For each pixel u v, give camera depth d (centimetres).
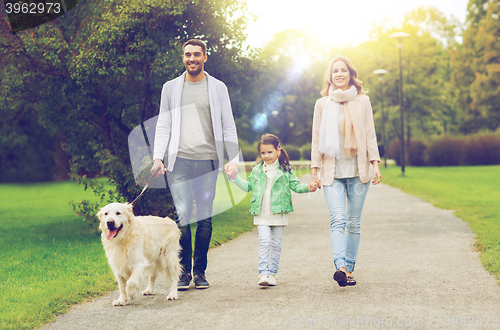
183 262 501
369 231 891
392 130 4603
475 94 4734
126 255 434
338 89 492
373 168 491
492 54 4616
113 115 991
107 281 541
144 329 373
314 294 457
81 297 477
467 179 2328
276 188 499
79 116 1002
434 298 433
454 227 906
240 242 817
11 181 3547
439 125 4931
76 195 2120
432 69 4762
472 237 783
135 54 869
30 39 888
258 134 5469
